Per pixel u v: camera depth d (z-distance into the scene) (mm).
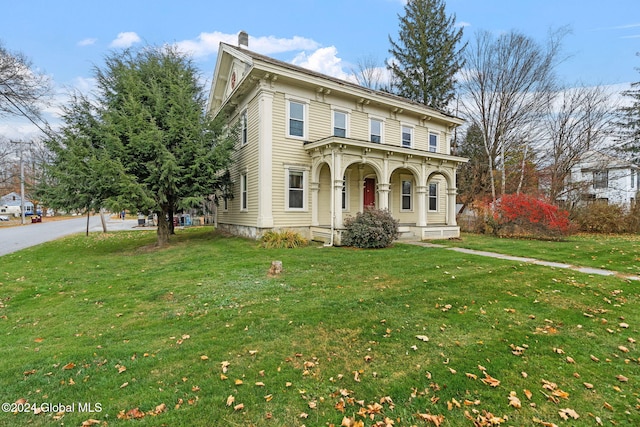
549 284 5949
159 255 9852
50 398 2650
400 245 10914
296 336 3748
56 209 10875
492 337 3744
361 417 2395
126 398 2627
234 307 4785
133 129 10211
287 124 11914
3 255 10773
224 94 16547
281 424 2314
